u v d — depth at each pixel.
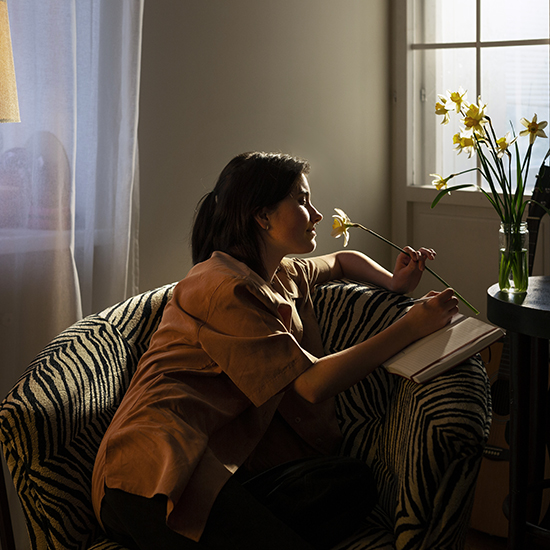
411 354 1.31
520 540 1.48
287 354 1.21
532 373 1.66
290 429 1.44
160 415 1.14
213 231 1.41
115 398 1.36
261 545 1.03
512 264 1.48
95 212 1.85
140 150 2.04
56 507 1.18
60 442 1.20
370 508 1.22
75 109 1.71
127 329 1.48
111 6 1.79
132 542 1.14
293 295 1.53
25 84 1.67
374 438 1.47
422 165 2.84
